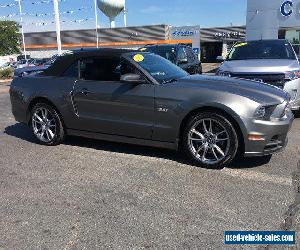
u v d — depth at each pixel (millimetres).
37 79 6273
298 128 7246
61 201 4055
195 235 3318
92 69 5703
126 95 5262
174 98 4934
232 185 4359
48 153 5812
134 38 60656
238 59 8883
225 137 4746
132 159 5387
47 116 6188
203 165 4934
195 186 4359
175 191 4234
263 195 4066
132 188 4352
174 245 3170
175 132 5016
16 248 3188
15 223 3605
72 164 5258
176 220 3584
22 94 6352
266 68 7691
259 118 4586
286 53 8750
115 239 3285
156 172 4840
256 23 24266
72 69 5930
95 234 3373
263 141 4602
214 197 4051
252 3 24125
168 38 58812
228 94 4684
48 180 4676
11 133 7250
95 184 4504
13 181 4668
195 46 57594
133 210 3805
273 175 4645
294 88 7512
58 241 3277
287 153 5516
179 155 5480
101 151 5820
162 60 5945
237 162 5133
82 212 3789
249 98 4629
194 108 4805
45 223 3590
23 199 4129
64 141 6410
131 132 5352
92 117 5645
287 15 23234
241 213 3680
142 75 5227
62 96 5879
